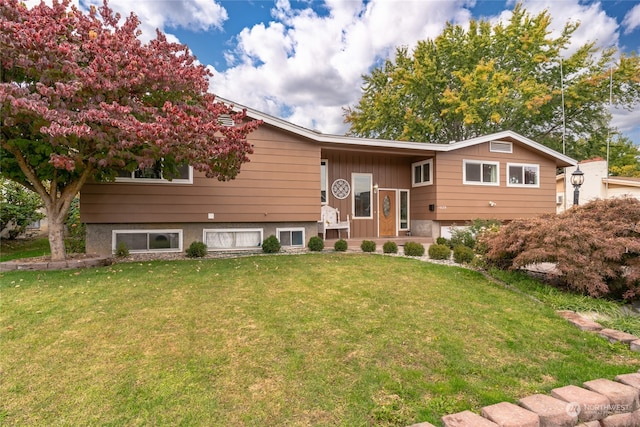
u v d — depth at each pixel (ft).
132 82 15.38
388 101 70.18
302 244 29.96
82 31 16.47
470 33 65.36
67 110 14.79
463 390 7.67
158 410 6.66
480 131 65.41
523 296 14.64
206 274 17.15
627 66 59.62
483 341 10.17
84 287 14.26
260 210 27.86
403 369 8.44
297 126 28.30
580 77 63.72
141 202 24.85
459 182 35.94
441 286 15.71
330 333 10.24
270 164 28.12
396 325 11.01
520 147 38.60
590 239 14.35
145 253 25.35
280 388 7.48
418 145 33.60
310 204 29.37
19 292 13.39
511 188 38.14
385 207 38.27
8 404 6.75
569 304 13.44
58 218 19.66
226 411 6.69
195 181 26.16
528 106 58.23
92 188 23.86
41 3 16.10
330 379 7.88
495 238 18.22
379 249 29.32
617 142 75.56
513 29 64.80
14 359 8.37
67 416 6.46
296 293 14.06
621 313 12.77
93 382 7.50
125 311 11.56
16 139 17.01
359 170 37.11
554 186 40.16
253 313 11.68
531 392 7.73
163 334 9.90
